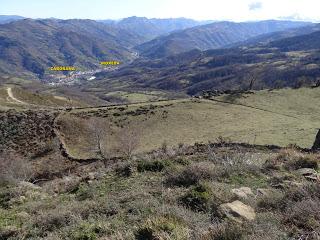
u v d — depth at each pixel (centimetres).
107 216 1090
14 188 1611
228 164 1539
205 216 965
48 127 6400
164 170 1577
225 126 6244
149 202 1120
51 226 1080
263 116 6906
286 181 1334
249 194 1171
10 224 1153
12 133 6284
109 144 5806
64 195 1473
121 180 1529
